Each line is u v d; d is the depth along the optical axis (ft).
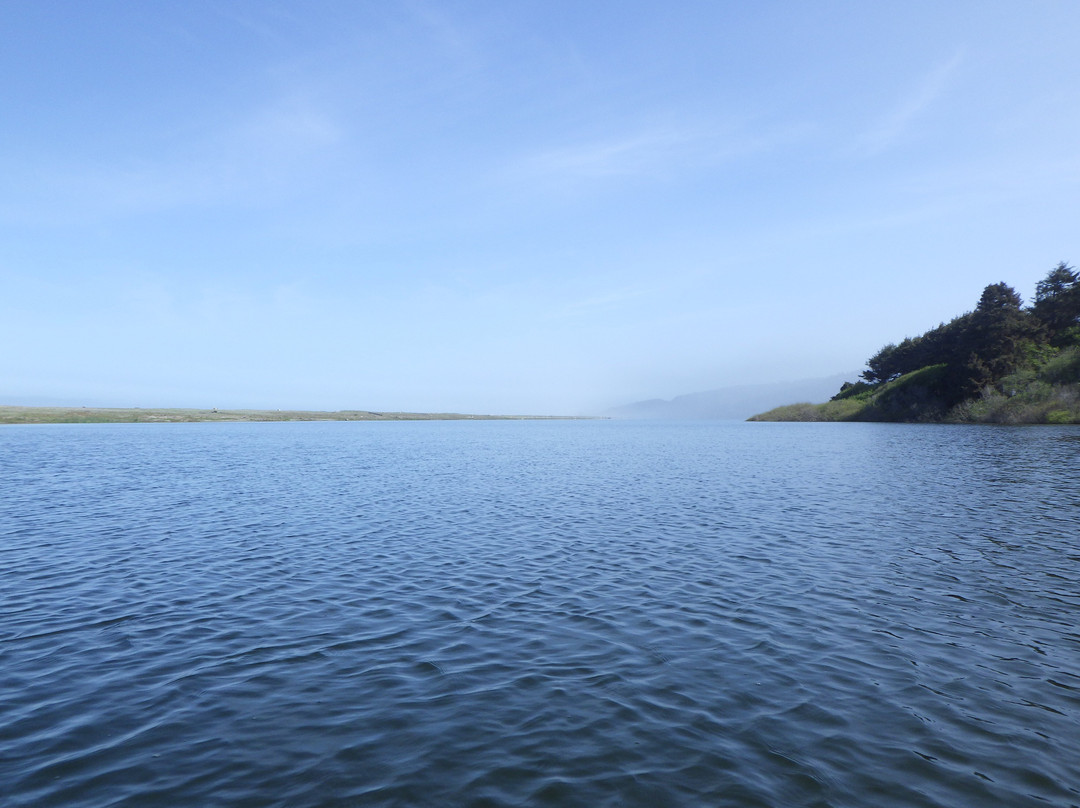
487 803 27.94
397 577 65.51
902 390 495.00
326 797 28.53
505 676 41.57
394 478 155.94
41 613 54.54
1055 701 37.70
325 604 56.85
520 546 79.46
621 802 27.99
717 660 43.91
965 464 166.30
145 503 115.14
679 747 32.68
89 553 76.13
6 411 545.44
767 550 76.07
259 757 31.99
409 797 28.48
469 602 57.21
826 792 28.78
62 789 29.25
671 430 510.58
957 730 34.37
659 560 71.82
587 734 34.04
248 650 46.29
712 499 117.08
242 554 75.66
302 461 204.64
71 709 37.24
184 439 330.95
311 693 39.27
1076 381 349.61
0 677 41.73
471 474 165.48
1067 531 84.64
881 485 131.75
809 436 340.59
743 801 28.04
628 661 43.91
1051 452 193.98
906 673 41.63
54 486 138.41
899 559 71.05
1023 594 58.13
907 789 28.96
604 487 136.56
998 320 416.87
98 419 534.78
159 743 33.37
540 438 377.50
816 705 37.24
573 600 57.57
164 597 58.95
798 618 52.31
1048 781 29.66
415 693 39.17
